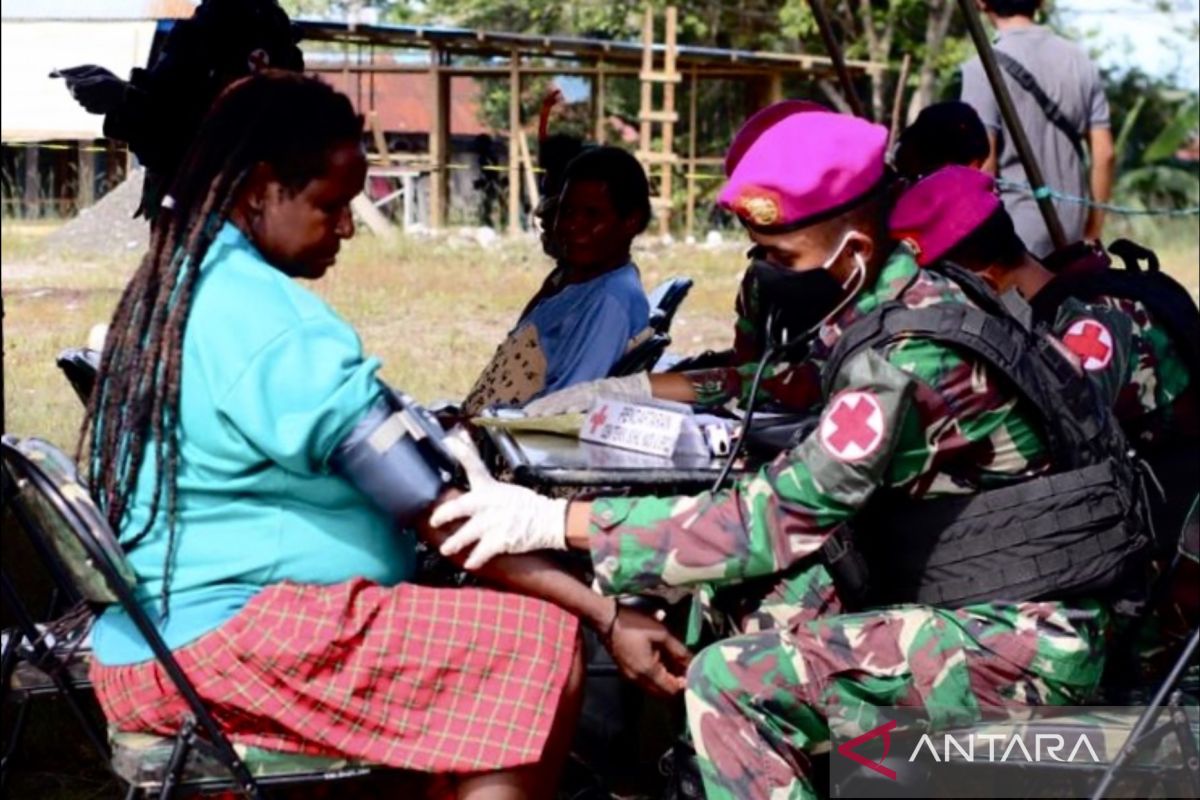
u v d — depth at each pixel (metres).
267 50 3.87
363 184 3.12
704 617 3.36
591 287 4.50
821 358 3.14
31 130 4.82
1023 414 3.00
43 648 3.18
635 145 22.70
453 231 17.80
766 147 3.04
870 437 2.91
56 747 4.44
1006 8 6.74
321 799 3.27
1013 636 3.02
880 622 3.06
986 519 3.03
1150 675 3.66
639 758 4.13
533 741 2.98
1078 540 3.02
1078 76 6.69
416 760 2.97
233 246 3.02
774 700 3.04
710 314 11.81
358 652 2.97
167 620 2.97
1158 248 17.70
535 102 22.80
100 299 11.55
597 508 3.02
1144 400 3.62
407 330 11.03
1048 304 3.63
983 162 4.92
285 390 2.92
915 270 3.09
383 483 2.96
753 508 2.98
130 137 3.77
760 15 24.33
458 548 3.01
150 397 2.95
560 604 3.10
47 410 7.64
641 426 3.38
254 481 2.96
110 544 2.87
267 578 2.99
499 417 3.58
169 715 2.98
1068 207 6.73
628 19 21.80
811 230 3.01
